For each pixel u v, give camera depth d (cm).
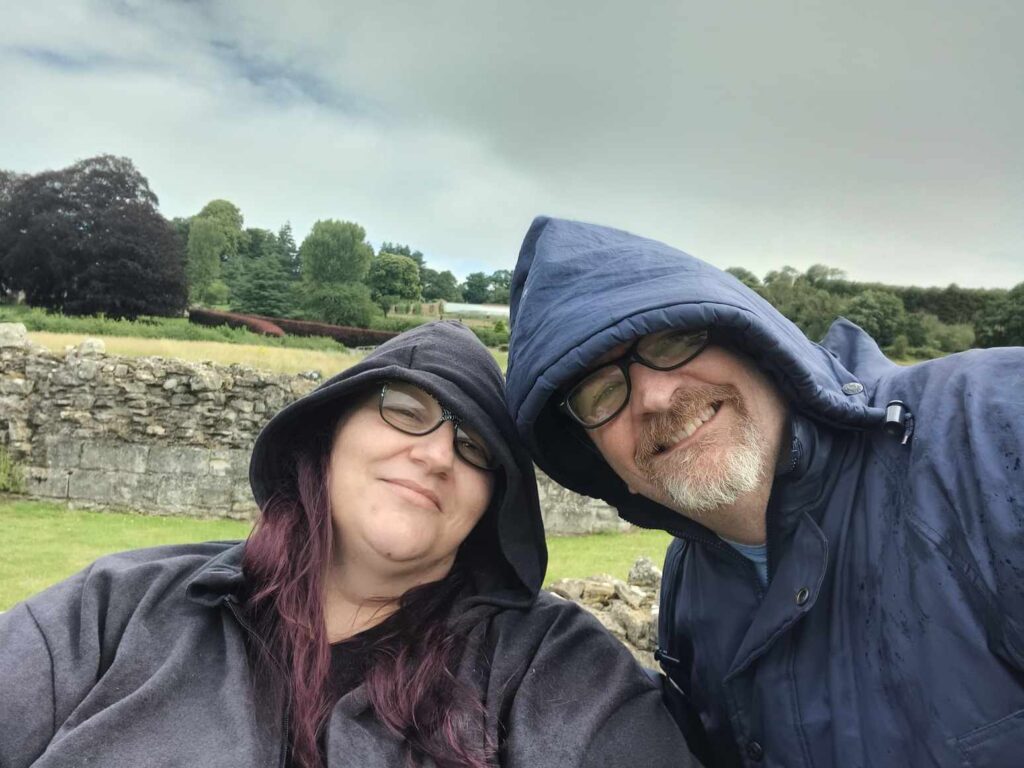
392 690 56
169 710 53
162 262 1709
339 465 63
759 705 53
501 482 68
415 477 61
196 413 401
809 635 51
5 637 56
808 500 52
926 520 46
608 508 422
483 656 61
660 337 53
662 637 70
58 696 53
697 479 52
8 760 50
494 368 69
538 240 62
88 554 284
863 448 53
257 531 66
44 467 395
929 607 44
